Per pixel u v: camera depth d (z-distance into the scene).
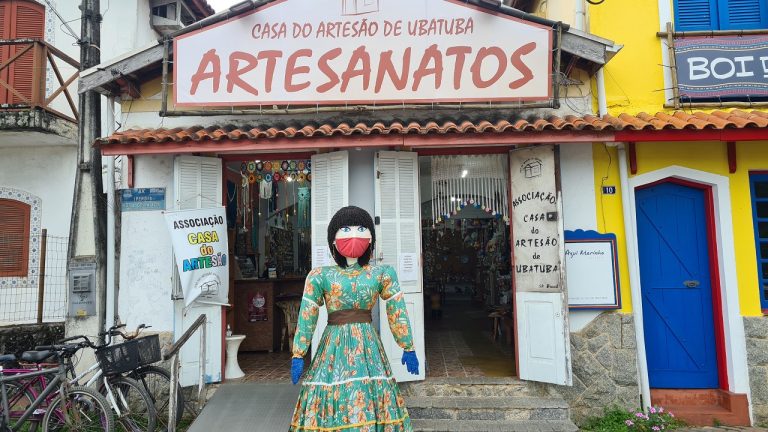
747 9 5.87
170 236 5.35
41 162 7.93
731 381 5.25
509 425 4.68
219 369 5.49
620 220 5.44
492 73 5.24
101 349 4.50
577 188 5.48
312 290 3.58
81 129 5.88
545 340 5.09
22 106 7.19
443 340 7.55
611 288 5.30
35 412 4.68
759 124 4.62
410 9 5.26
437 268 12.16
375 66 5.28
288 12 5.28
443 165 5.80
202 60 5.32
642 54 5.73
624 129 4.80
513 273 5.45
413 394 5.22
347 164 5.43
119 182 6.45
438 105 5.38
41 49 7.31
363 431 3.20
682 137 4.79
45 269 7.70
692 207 5.64
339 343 3.48
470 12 5.22
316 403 3.34
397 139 4.93
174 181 5.46
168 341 5.47
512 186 5.52
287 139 4.98
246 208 7.06
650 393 5.36
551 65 5.20
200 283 5.35
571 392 5.25
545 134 4.86
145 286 5.55
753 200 5.53
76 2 8.46
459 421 4.80
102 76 5.43
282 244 8.72
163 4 9.16
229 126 5.61
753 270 5.35
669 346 5.53
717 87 5.57
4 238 7.76
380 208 5.40
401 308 3.60
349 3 5.27
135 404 5.32
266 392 5.04
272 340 7.13
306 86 5.32
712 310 5.53
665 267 5.61
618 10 5.79
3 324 7.52
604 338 5.31
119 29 8.50
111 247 5.71
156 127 5.82
